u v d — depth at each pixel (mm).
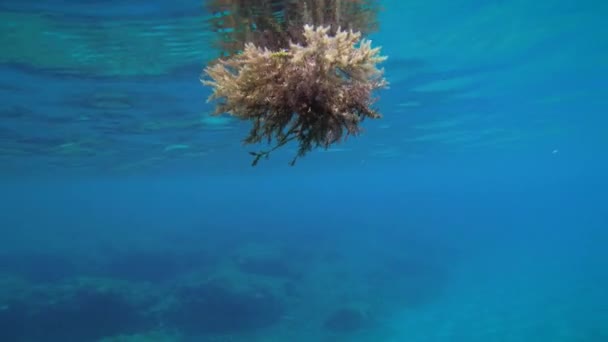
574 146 49156
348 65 3541
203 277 27422
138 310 22578
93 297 22469
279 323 23094
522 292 30047
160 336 19938
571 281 32688
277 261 34125
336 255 41344
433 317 24734
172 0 7656
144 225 68750
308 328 22531
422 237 64562
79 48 10172
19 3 7746
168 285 26844
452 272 38625
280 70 3561
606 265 38125
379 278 33656
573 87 19125
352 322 22875
